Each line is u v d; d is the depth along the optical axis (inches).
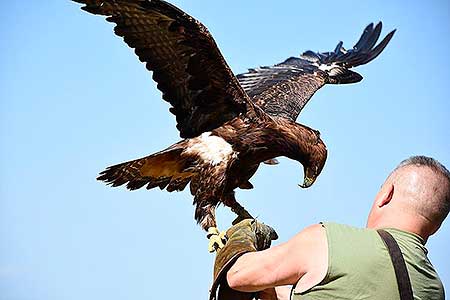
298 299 171.8
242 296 199.0
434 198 178.2
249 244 194.5
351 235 172.1
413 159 184.5
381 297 167.0
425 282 172.2
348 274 167.8
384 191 183.5
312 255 171.6
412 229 177.8
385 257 169.5
